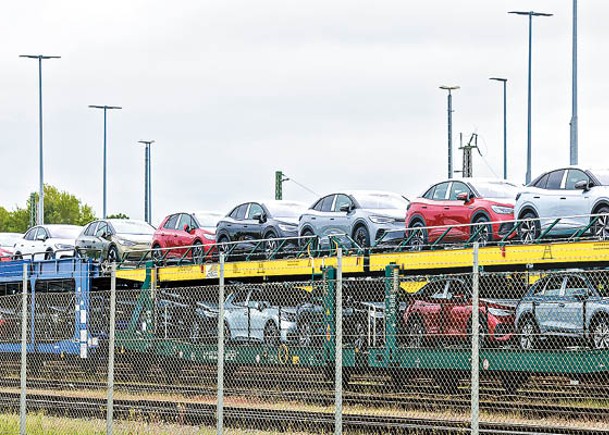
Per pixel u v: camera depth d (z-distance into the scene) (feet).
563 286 91.25
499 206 111.45
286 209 137.59
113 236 160.86
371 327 100.68
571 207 101.86
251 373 102.58
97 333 113.80
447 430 77.46
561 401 89.76
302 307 101.55
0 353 130.82
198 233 148.66
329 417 84.23
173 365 105.40
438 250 107.24
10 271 146.10
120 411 92.02
